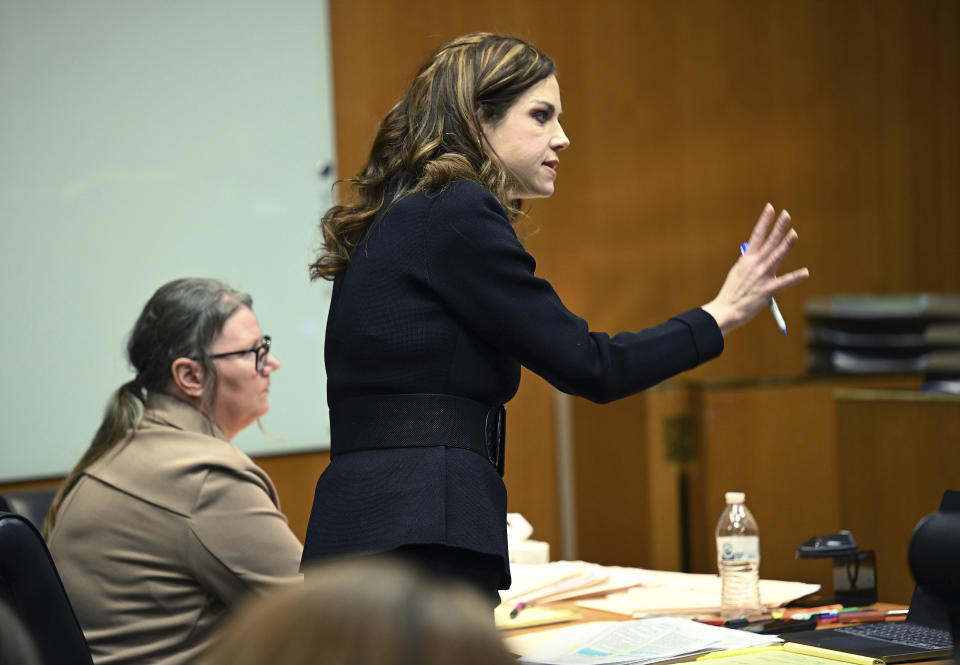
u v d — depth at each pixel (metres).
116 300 12.17
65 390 11.91
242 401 7.43
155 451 6.84
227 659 1.40
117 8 12.21
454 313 4.69
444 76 5.11
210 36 12.73
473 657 1.41
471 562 4.46
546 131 5.12
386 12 14.21
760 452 13.62
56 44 11.91
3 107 11.66
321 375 13.23
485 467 4.65
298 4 13.26
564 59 15.71
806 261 17.92
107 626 6.59
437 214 4.72
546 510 15.05
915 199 18.98
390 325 4.66
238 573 6.62
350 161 13.84
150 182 12.37
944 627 5.59
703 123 16.89
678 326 4.86
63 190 11.94
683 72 16.72
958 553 4.42
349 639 1.39
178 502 6.65
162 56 12.45
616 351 4.70
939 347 16.19
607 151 16.03
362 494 4.53
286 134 13.16
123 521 6.65
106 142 12.16
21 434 11.69
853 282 18.34
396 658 1.38
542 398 15.10
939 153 19.23
